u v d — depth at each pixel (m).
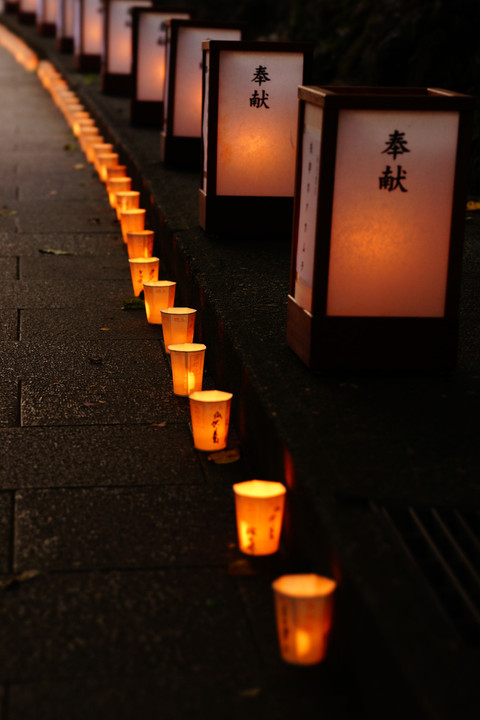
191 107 9.46
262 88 6.90
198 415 4.53
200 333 5.99
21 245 8.41
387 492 3.31
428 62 10.50
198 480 4.30
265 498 3.59
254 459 4.36
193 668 3.02
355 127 4.12
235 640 3.17
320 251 4.24
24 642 3.12
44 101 18.27
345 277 4.30
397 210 4.25
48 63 22.03
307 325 4.39
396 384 4.32
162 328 6.05
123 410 5.05
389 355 4.41
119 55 15.14
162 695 2.88
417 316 4.39
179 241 6.98
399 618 2.61
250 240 7.07
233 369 4.88
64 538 3.76
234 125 6.94
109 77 15.21
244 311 5.32
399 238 4.28
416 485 3.37
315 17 13.48
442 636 2.54
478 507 3.26
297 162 4.59
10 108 17.12
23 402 5.08
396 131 4.14
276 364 4.52
